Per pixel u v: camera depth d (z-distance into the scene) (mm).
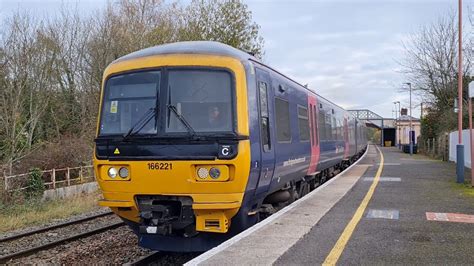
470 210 10148
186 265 5848
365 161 29906
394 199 11688
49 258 9523
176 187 7312
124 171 7609
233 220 7711
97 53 35031
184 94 7512
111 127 7832
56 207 17141
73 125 34156
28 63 27969
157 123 7461
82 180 23812
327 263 6047
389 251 6695
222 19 33281
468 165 21984
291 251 6586
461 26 16422
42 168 23516
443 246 7023
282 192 10828
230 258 6184
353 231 7961
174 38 34000
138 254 9391
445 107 37906
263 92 8664
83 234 11398
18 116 24703
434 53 38781
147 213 7496
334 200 11461
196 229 7457
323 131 15531
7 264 9047
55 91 33375
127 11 35938
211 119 7352
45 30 32031
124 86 7867
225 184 7148
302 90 12508
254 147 7645
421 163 27078
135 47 34250
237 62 7633
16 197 18078
